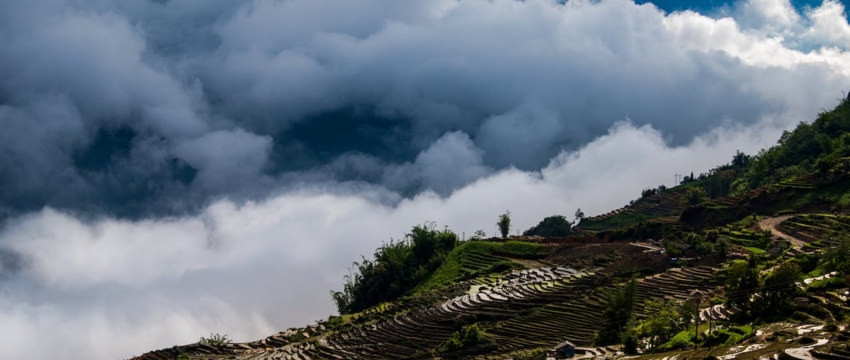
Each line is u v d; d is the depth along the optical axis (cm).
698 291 16938
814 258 17138
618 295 15412
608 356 13250
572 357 13675
